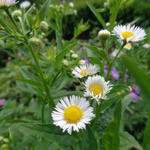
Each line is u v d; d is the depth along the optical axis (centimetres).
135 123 19
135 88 19
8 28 9
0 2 9
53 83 10
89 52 10
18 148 12
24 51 10
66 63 9
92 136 6
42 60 11
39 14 9
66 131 7
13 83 26
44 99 10
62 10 15
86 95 7
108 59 9
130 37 8
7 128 13
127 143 8
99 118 8
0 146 11
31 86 11
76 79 10
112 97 8
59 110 7
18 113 18
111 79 18
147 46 14
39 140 10
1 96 24
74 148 7
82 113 7
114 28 9
